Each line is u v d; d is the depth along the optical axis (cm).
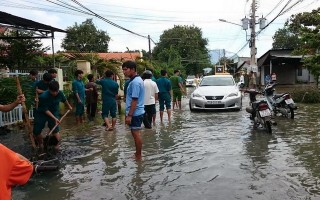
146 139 808
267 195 440
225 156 635
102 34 5084
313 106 1409
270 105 1048
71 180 517
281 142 737
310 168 547
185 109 1452
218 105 1287
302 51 1636
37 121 699
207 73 5256
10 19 1091
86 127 1014
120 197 448
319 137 779
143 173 546
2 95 909
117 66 1967
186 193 455
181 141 779
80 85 1080
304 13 2247
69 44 4903
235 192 452
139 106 622
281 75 3550
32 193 465
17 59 1588
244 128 925
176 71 1441
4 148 193
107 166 588
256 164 577
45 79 746
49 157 645
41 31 1285
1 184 186
